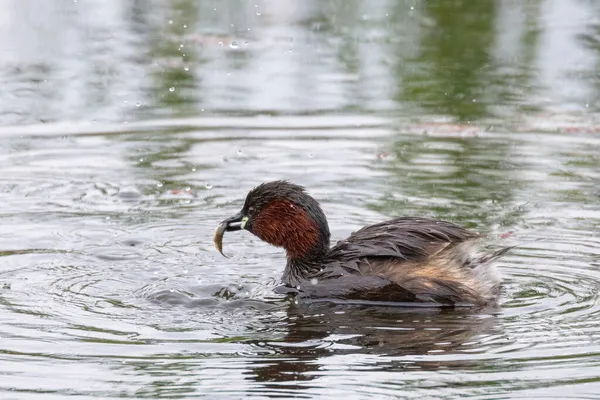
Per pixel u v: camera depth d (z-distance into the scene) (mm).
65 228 13250
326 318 10484
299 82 19938
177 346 9641
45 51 21484
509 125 17703
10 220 13531
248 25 23234
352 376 8922
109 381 8844
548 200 14180
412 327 10172
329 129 17578
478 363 9180
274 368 9141
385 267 11148
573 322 10172
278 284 11562
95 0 25109
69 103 18875
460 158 16094
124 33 22578
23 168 15812
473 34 22344
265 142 16984
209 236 13141
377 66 20750
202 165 15953
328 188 14781
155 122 18000
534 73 20172
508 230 13031
